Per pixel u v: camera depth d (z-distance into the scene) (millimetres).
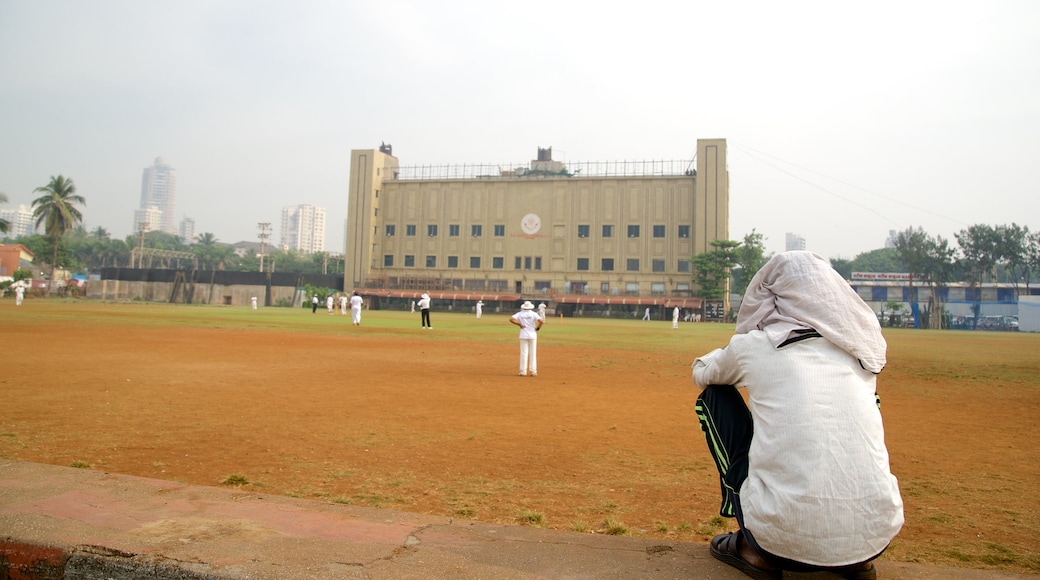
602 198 84625
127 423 7074
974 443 7148
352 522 3080
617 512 4426
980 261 80062
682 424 7977
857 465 2416
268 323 32156
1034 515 4496
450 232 88938
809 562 2424
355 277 88875
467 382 11758
